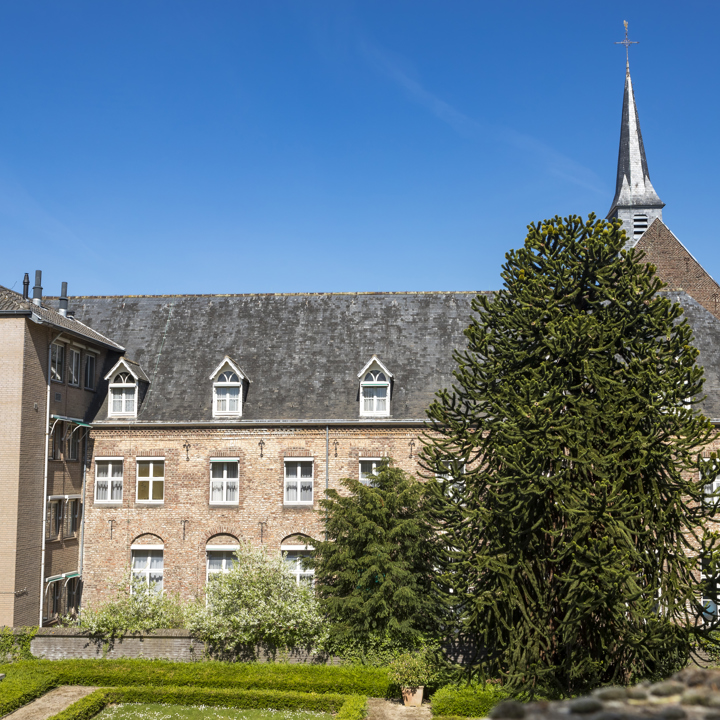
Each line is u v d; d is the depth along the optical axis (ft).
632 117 159.02
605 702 19.17
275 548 96.27
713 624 58.65
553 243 68.18
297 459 98.27
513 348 65.46
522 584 61.93
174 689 70.95
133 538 98.37
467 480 65.10
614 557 52.80
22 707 67.36
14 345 86.94
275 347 109.50
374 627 74.18
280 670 73.92
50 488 92.22
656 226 134.21
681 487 59.26
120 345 112.06
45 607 89.56
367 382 100.22
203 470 98.84
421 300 114.73
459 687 66.95
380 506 74.18
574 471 60.95
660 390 58.90
